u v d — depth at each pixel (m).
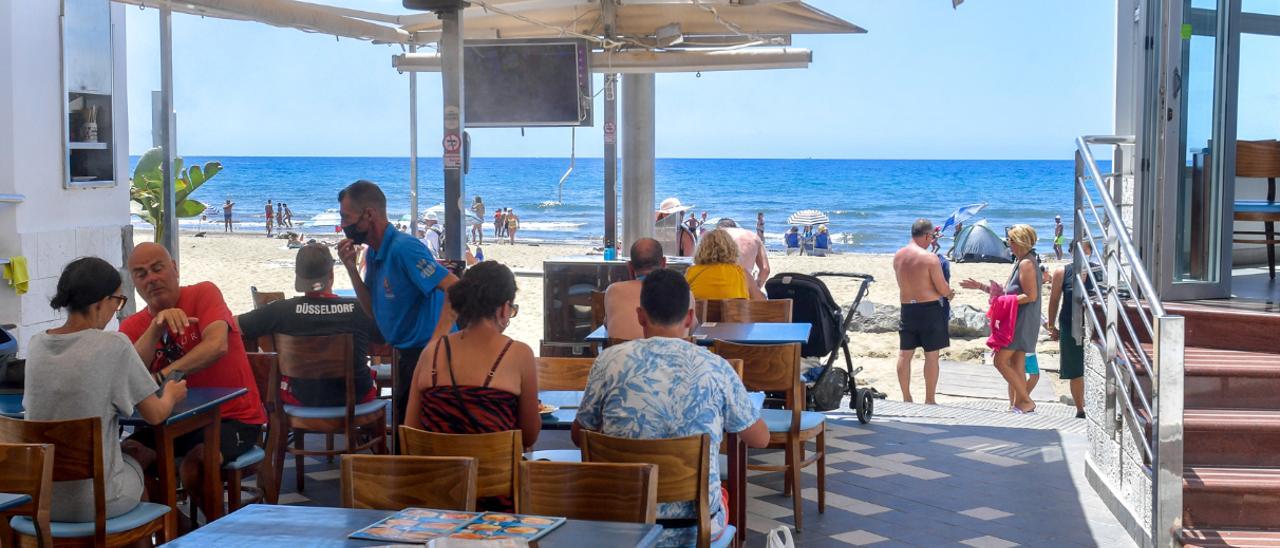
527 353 4.50
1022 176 109.50
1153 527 5.49
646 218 13.27
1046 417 10.20
